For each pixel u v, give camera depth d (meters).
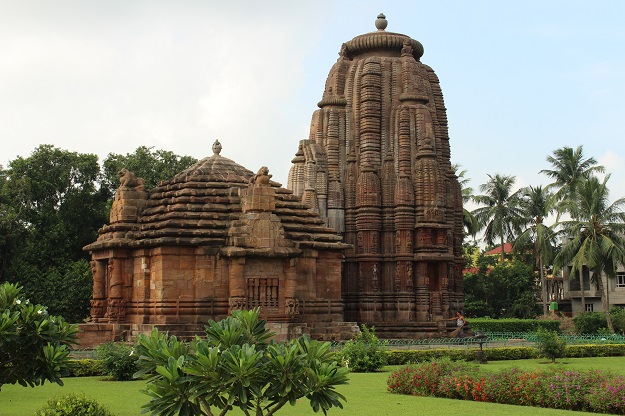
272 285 40.56
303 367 15.05
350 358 33.97
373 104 54.66
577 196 67.38
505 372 24.64
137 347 15.66
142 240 40.78
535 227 80.81
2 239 60.47
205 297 40.12
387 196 54.00
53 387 27.69
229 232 40.62
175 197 42.66
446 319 52.47
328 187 54.72
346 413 21.30
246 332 16.59
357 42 57.56
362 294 52.97
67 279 62.94
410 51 56.56
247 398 14.95
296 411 21.73
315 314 42.97
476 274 89.88
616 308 72.25
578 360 41.31
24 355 19.27
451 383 25.09
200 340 15.46
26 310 19.16
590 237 65.25
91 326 40.31
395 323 51.88
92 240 73.19
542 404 23.23
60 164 72.44
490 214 86.56
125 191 43.19
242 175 45.06
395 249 53.44
